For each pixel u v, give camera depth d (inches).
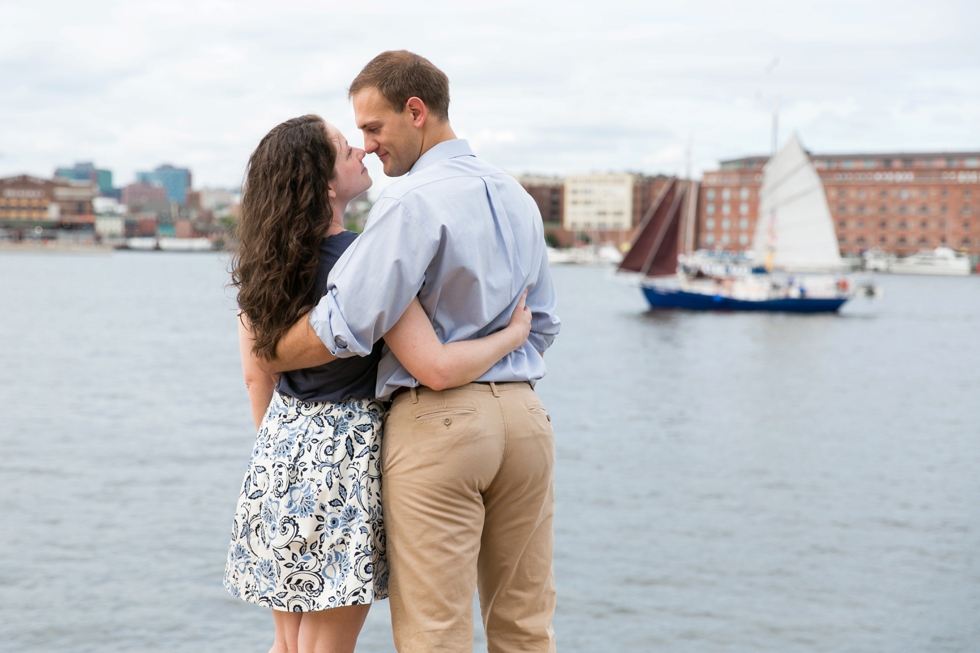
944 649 295.0
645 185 6230.3
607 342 1418.6
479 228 82.1
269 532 85.6
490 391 84.5
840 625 313.1
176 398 806.5
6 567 357.4
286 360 84.1
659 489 490.6
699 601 331.6
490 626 91.3
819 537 406.0
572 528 417.1
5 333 1432.1
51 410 735.1
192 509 439.2
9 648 290.2
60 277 3440.0
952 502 471.8
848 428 704.4
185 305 2119.8
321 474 84.7
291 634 89.7
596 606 327.0
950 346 1438.2
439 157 84.8
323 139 85.0
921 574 361.1
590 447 610.9
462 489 83.0
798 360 1210.0
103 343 1305.4
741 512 447.5
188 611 318.3
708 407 804.6
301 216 83.1
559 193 6446.9
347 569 84.4
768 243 1980.8
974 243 4658.0
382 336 82.7
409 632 83.8
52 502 450.0
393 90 83.7
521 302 86.7
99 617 310.8
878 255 4630.9
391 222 79.5
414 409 83.6
